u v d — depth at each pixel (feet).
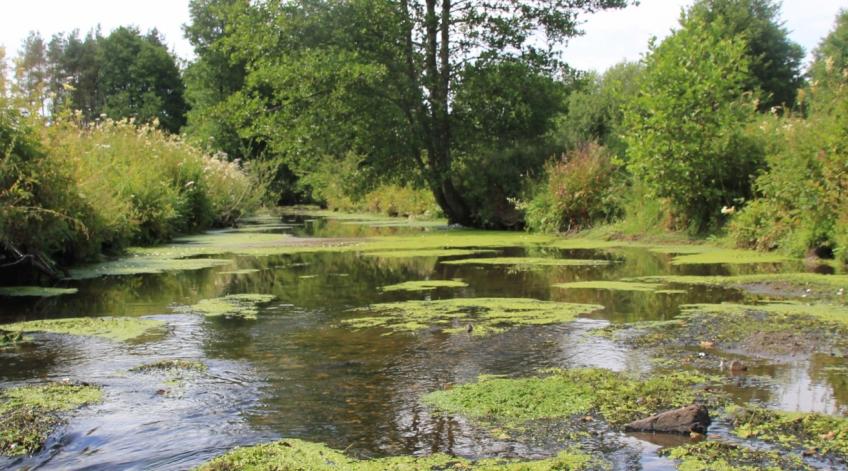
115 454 8.81
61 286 24.39
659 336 15.01
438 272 27.14
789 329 15.20
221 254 35.91
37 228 25.26
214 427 9.75
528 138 57.47
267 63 54.80
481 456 8.64
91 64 195.21
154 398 11.02
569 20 56.03
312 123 54.85
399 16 53.06
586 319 17.11
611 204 45.42
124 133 49.93
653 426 9.48
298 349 14.26
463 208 59.26
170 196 47.24
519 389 11.20
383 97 54.34
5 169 23.43
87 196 30.50
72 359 13.55
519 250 36.32
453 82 55.98
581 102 67.92
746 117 38.70
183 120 180.45
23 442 9.11
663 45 39.63
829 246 29.22
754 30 81.35
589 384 11.50
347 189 58.59
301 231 55.21
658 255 32.53
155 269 29.27
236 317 17.95
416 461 8.49
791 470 8.07
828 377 11.67
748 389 11.12
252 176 78.69
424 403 10.68
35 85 28.35
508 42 55.93
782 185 31.94
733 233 34.99
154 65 175.94
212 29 132.36
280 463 8.43
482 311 18.34
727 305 18.49
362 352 13.96
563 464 8.33
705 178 37.93
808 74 85.51
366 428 9.65
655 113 38.04
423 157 60.54
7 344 14.90
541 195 49.49
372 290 22.57
